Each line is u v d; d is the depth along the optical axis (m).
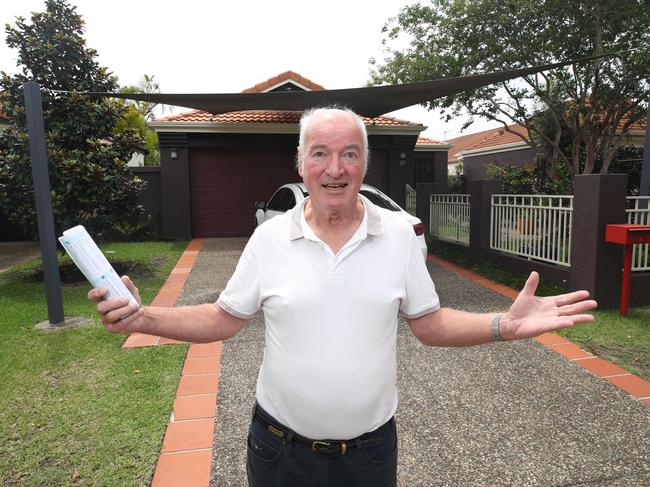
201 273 7.73
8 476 2.51
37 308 5.63
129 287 1.43
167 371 3.78
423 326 1.58
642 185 6.26
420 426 3.04
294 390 1.42
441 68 9.00
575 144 9.89
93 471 2.55
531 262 6.84
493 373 3.81
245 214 12.23
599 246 5.31
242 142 11.81
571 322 1.33
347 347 1.39
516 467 2.62
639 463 2.63
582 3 7.71
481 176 21.83
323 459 1.46
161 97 7.16
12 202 7.09
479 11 8.31
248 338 4.66
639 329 4.73
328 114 1.45
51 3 6.98
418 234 5.91
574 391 3.48
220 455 2.73
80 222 7.29
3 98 6.88
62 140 7.00
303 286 1.39
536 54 8.59
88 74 7.29
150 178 11.80
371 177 12.60
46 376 3.69
